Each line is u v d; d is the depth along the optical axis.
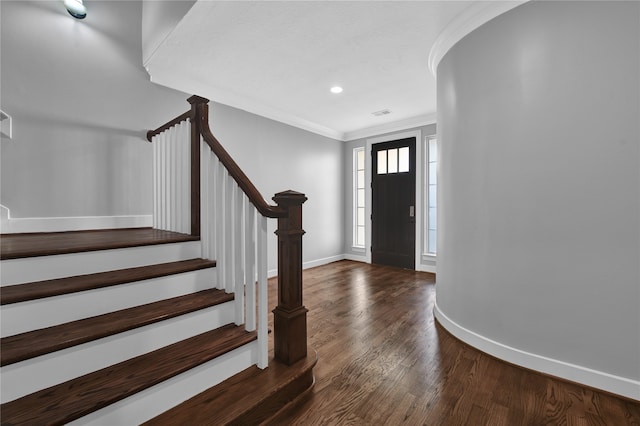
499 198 2.00
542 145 1.80
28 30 2.28
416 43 2.48
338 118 4.57
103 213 2.65
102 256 1.64
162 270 1.69
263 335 1.56
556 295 1.77
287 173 4.46
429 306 3.03
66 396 1.09
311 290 3.60
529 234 1.86
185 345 1.48
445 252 2.51
